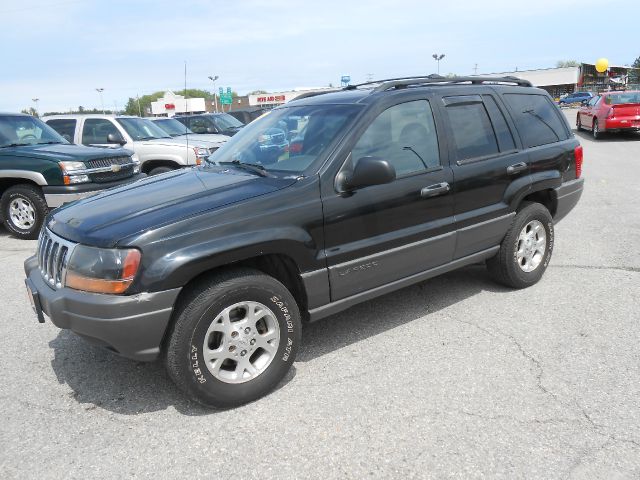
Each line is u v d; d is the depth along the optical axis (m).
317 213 3.43
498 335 4.07
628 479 2.52
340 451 2.80
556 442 2.80
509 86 4.96
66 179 7.54
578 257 5.86
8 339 4.33
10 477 2.70
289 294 3.36
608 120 18.44
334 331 4.25
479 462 2.67
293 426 3.03
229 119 16.56
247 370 3.27
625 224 7.16
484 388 3.34
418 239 3.96
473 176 4.29
